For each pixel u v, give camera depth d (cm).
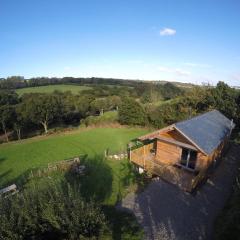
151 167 2066
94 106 6525
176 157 2172
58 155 2866
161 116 4197
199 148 1778
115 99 6956
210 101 4131
